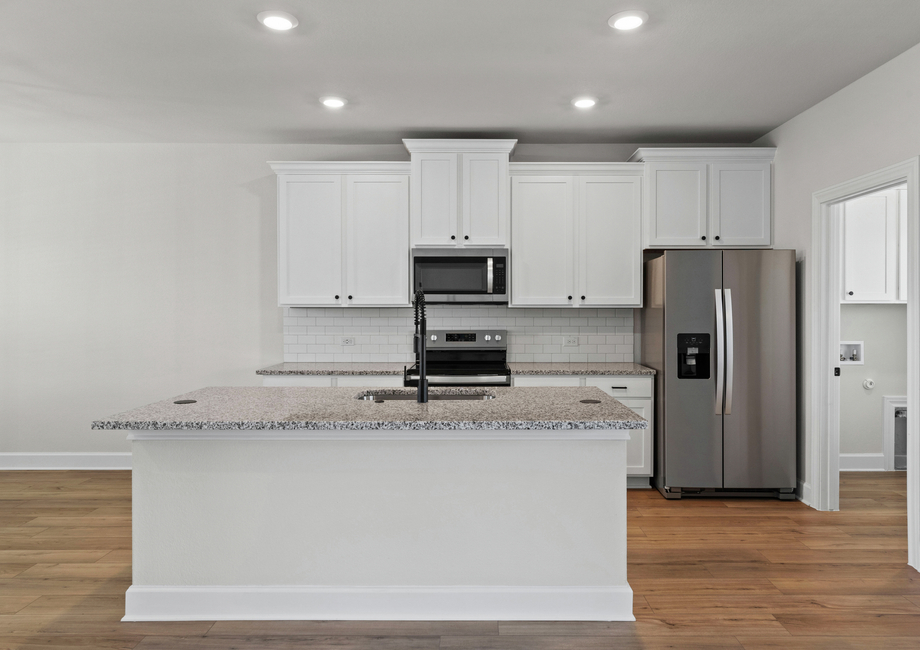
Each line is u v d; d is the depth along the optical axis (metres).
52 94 3.55
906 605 2.47
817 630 2.28
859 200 4.34
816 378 3.71
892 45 2.89
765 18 2.63
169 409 2.40
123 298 4.64
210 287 4.65
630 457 4.07
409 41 2.85
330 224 4.30
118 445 4.64
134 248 4.62
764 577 2.73
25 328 4.62
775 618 2.37
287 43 2.88
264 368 4.27
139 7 2.54
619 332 4.66
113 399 4.65
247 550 2.34
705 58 3.04
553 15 2.60
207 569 2.34
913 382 2.88
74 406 4.64
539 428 2.14
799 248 3.89
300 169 4.29
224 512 2.33
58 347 4.63
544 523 2.33
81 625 2.31
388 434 2.30
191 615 2.34
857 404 4.66
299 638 2.22
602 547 2.34
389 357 4.68
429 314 4.65
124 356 4.65
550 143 4.58
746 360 3.86
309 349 4.67
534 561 2.34
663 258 3.90
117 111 3.85
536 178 4.28
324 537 2.34
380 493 2.33
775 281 3.84
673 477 3.89
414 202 4.23
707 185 4.22
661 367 3.96
